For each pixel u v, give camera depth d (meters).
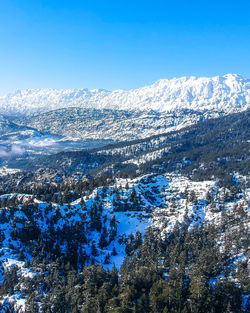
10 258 154.75
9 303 122.81
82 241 188.38
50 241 178.62
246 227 175.25
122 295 113.12
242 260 141.75
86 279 131.12
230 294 116.94
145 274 129.38
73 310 113.31
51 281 136.75
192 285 116.19
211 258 141.00
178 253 159.75
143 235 194.88
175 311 103.88
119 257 180.12
